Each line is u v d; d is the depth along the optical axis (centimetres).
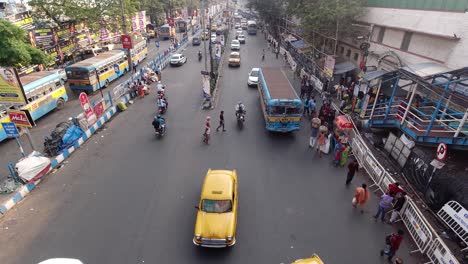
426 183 1226
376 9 2331
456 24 1561
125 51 3316
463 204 1052
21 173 1267
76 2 3462
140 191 1280
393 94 1606
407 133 1478
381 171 1273
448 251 838
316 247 986
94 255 955
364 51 2498
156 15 6344
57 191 1285
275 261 933
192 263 928
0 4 3145
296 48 3866
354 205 1174
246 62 3866
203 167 1466
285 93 1855
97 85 2648
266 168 1459
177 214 1140
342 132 1666
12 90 1425
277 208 1170
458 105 1345
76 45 3650
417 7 1859
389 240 909
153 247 987
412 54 1945
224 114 2158
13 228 1073
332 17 2425
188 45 5256
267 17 5844
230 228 967
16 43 1912
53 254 962
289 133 1859
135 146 1688
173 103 2384
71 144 1623
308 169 1453
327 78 2552
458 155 1370
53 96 2189
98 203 1205
